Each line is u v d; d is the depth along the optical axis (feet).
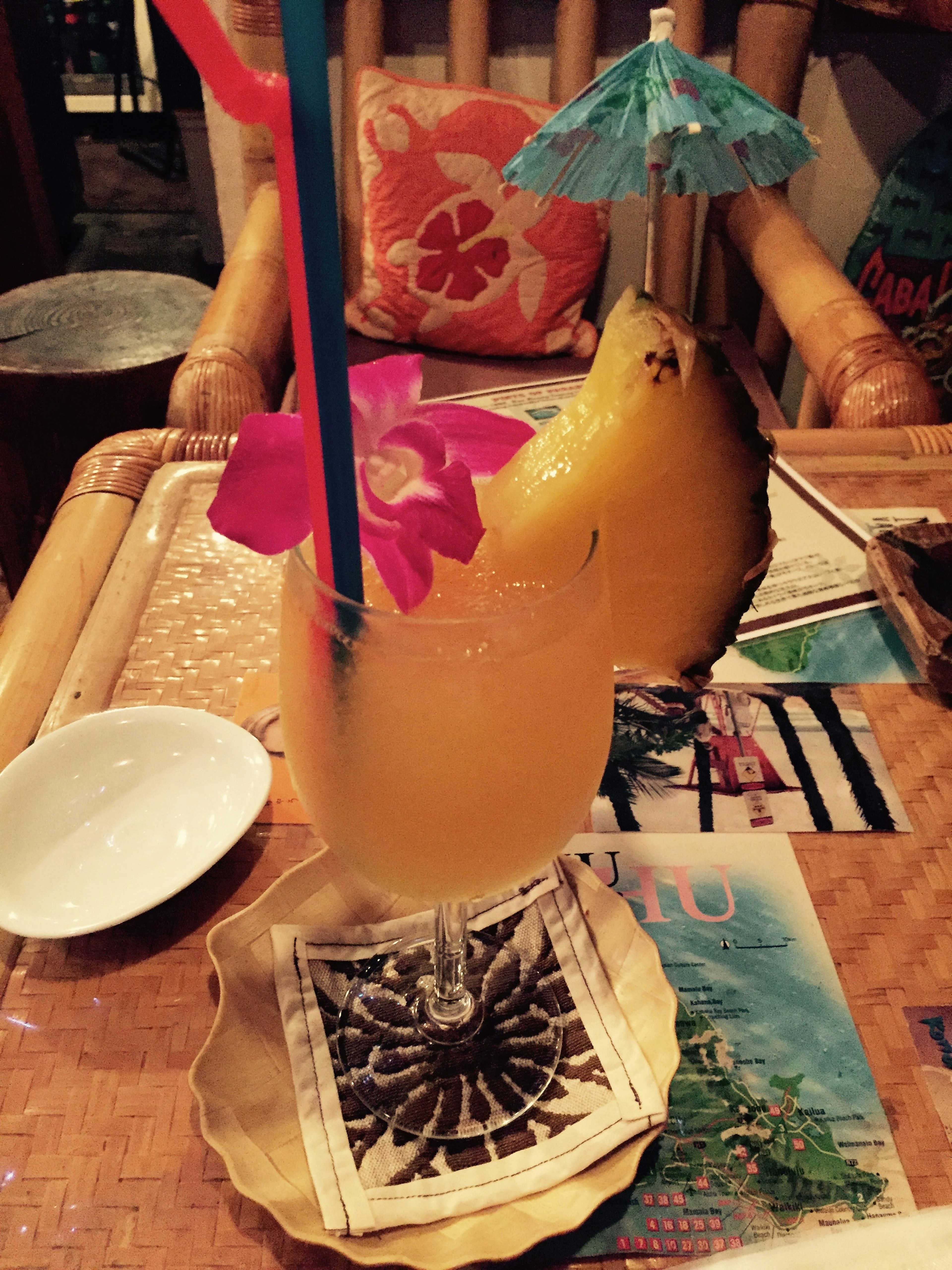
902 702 2.27
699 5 5.64
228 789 1.96
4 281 10.36
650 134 2.03
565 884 1.84
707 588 1.44
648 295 1.26
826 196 6.84
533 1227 1.33
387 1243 1.32
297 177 0.99
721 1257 1.29
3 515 6.30
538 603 1.27
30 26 11.98
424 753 1.28
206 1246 1.36
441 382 5.59
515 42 6.19
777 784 2.07
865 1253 1.28
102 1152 1.46
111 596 2.49
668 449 1.31
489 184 5.40
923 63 6.27
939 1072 1.57
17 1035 1.61
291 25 0.93
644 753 2.15
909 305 6.56
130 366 5.90
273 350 4.47
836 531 2.79
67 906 1.77
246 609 2.48
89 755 1.97
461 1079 1.54
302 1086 1.52
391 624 1.23
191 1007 1.65
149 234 13.53
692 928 1.79
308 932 1.73
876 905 1.83
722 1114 1.52
